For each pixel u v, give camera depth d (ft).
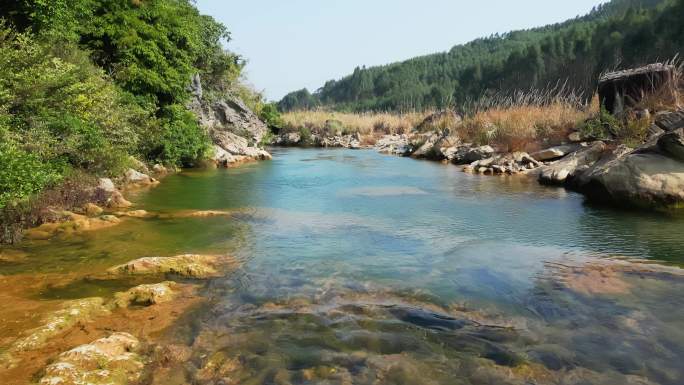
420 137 97.60
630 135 48.93
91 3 60.44
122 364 14.15
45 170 29.58
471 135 81.41
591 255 25.17
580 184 44.62
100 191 38.58
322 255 25.57
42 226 30.48
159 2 68.13
